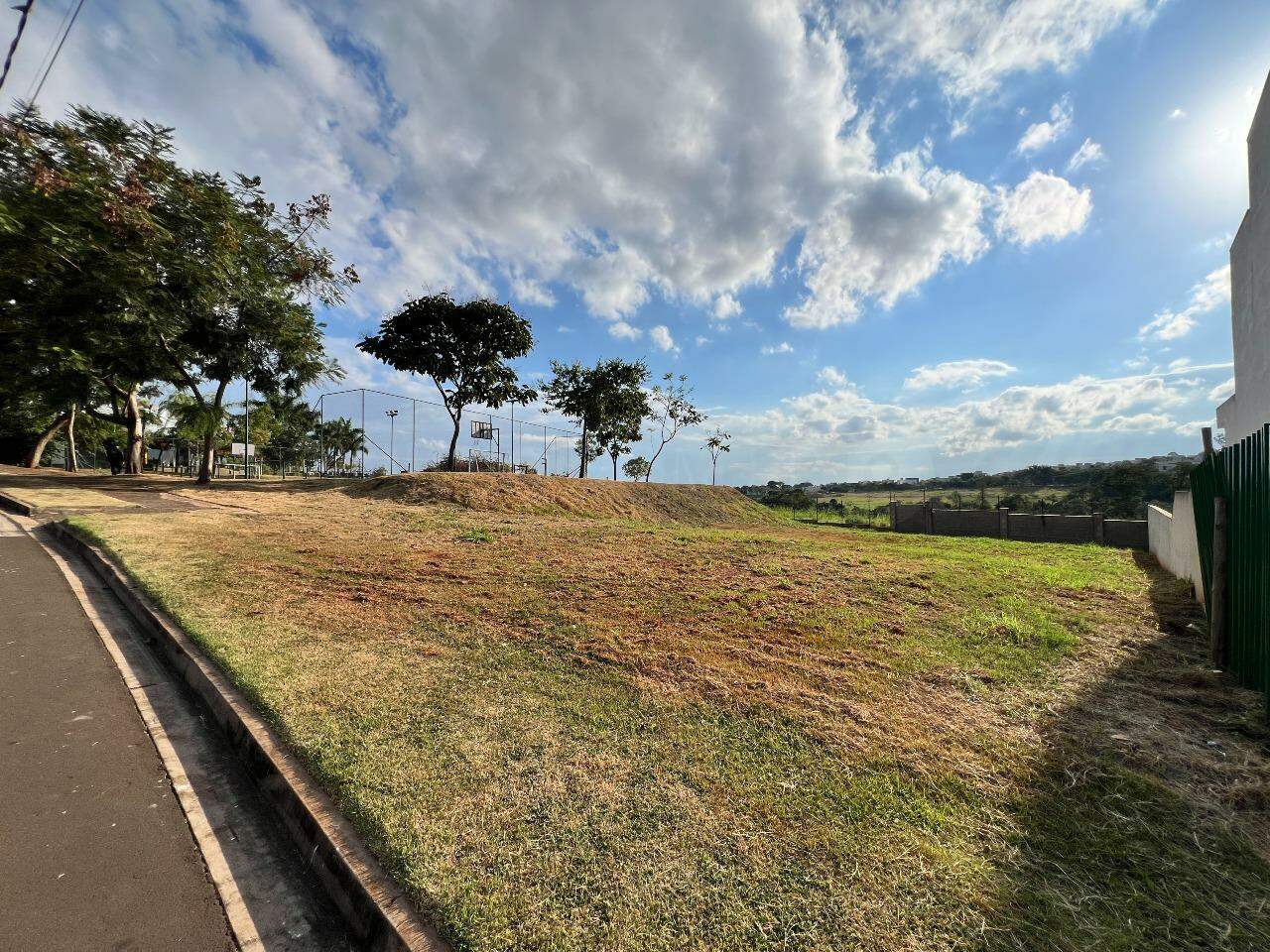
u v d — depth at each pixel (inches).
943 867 79.6
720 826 87.7
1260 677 140.9
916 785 100.1
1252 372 187.3
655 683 144.6
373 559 289.7
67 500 488.4
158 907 77.4
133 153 485.4
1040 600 245.8
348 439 955.3
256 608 198.4
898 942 66.7
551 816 89.1
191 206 541.6
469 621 194.7
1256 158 176.9
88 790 103.3
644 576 269.6
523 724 120.6
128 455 914.1
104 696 141.8
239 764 115.3
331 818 89.5
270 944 72.6
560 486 804.0
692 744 113.8
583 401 1230.9
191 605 196.7
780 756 109.7
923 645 179.9
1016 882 76.9
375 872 78.1
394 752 107.4
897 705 135.0
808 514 1227.2
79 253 483.2
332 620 190.1
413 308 890.1
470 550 326.6
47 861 84.4
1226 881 78.1
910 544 521.0
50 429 1127.0
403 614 200.5
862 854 82.0
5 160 428.1
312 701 128.2
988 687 147.1
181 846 90.4
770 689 142.0
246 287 651.5
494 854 80.5
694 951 64.9
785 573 283.4
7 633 181.0
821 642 181.5
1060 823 90.1
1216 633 160.7
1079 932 68.5
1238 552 152.3
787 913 70.9
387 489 634.8
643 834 85.4
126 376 717.9
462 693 135.6
